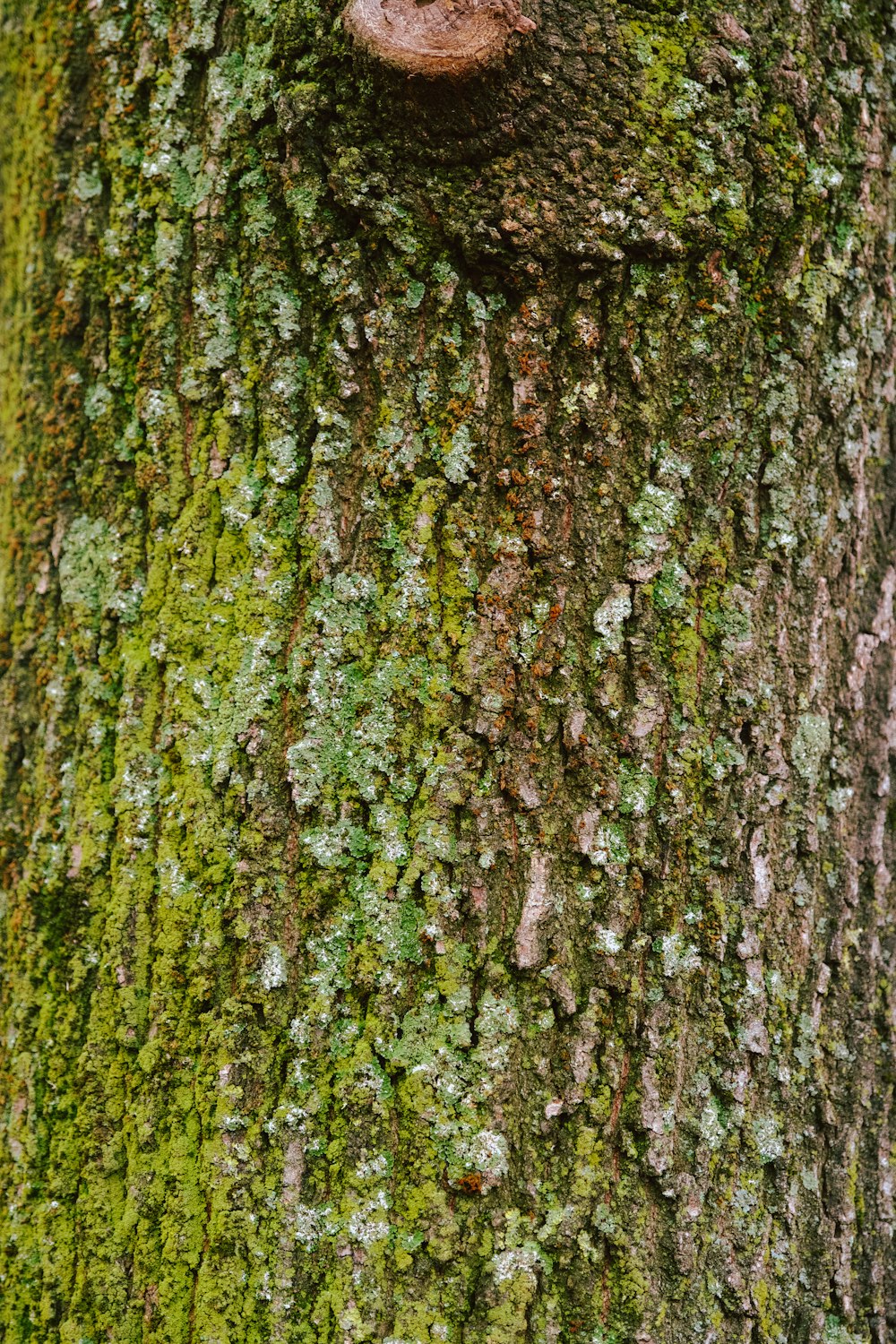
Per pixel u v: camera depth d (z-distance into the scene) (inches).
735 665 80.2
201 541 80.5
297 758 79.7
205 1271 79.0
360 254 79.8
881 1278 81.0
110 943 80.3
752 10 80.4
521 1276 78.7
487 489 79.7
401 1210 78.8
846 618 81.7
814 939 81.0
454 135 79.3
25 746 82.0
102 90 81.7
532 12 79.1
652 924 79.6
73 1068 80.4
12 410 82.9
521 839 79.5
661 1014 79.5
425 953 79.3
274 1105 79.4
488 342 79.7
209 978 79.7
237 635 80.1
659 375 80.0
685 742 79.9
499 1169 78.9
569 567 79.8
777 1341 79.9
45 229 82.4
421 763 79.5
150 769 80.4
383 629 79.7
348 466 80.0
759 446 80.6
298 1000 79.4
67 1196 80.1
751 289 80.4
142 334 81.1
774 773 80.5
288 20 80.0
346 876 79.5
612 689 79.7
